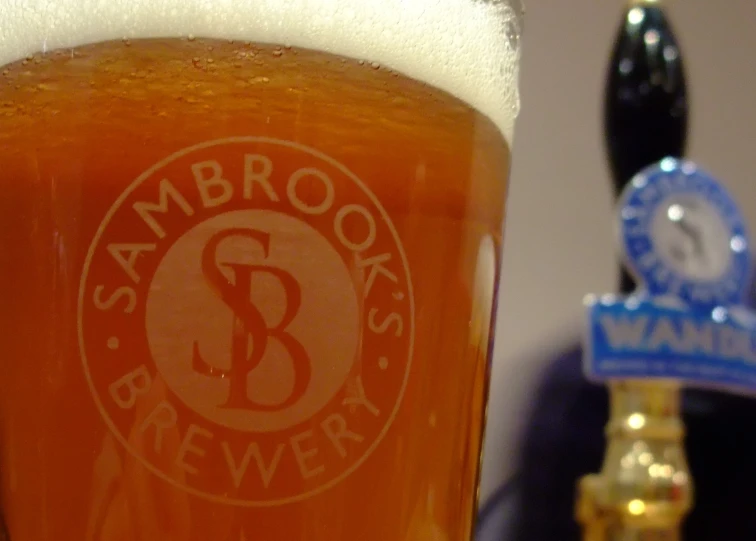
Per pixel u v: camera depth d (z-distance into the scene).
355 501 0.21
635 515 0.34
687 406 0.49
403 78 0.21
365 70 0.21
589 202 0.58
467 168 0.22
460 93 0.22
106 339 0.20
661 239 0.39
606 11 0.59
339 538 0.20
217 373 0.20
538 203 0.57
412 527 0.21
